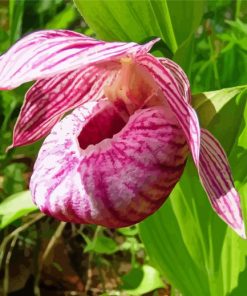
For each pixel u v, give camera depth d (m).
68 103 0.18
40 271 0.27
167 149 0.15
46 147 0.15
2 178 0.29
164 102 0.16
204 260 0.17
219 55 0.26
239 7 0.27
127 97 0.16
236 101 0.15
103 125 0.16
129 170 0.14
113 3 0.17
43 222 0.28
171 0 0.18
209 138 0.14
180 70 0.14
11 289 0.27
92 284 0.27
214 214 0.17
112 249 0.24
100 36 0.18
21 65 0.14
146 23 0.18
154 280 0.23
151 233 0.18
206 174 0.14
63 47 0.14
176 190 0.17
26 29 0.31
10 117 0.29
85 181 0.14
